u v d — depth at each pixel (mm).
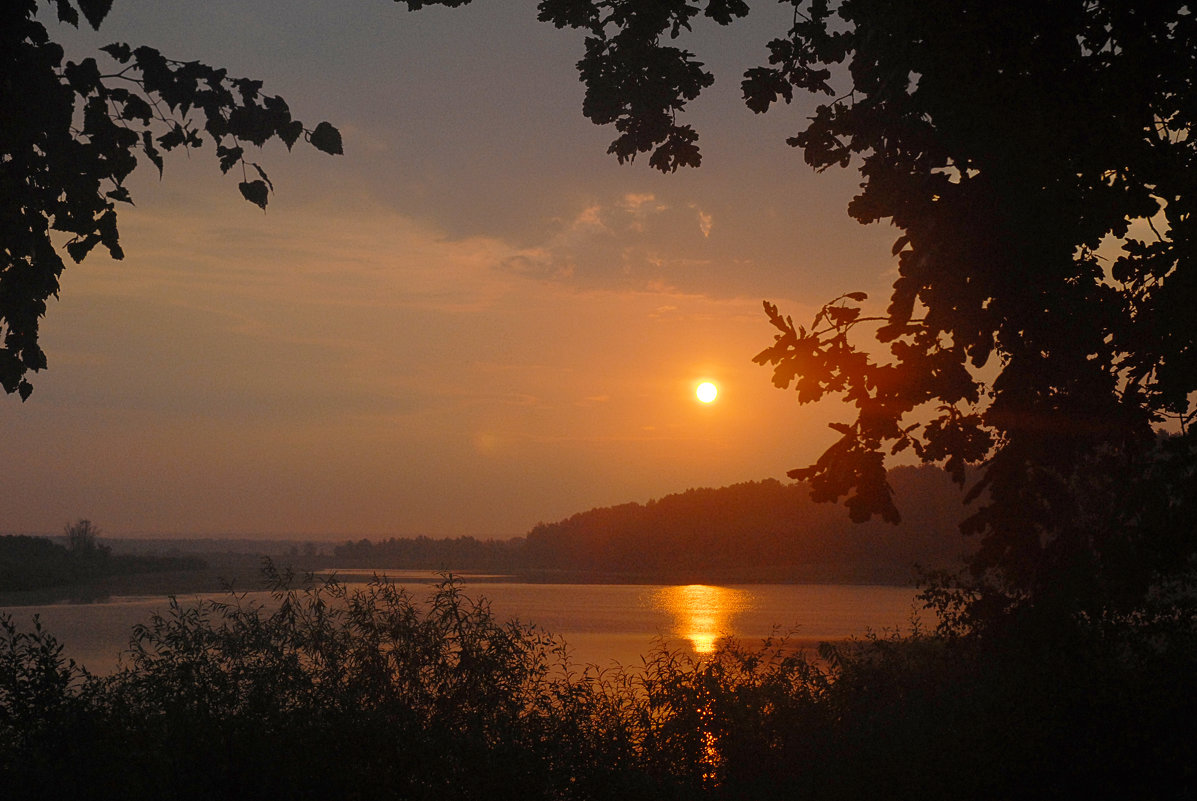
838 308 9398
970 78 8328
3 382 9250
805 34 11461
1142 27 8180
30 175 8695
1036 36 8281
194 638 7926
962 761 7355
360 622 8039
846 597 72250
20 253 8797
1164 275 9625
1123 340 9492
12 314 9133
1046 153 8398
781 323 9445
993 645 8977
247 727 6703
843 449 9312
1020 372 9133
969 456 9188
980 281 8820
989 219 8648
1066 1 8219
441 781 6703
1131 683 8359
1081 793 7066
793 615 46562
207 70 8516
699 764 7461
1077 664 8617
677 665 8734
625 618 42281
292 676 7480
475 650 7953
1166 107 8828
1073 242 8867
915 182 9172
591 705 7734
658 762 7430
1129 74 8289
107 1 7621
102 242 9047
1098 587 8844
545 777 6879
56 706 6883
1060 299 9070
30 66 7996
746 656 9258
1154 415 9219
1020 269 8742
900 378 9070
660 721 7863
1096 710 7832
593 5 11703
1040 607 8797
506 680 7891
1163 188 8898
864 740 7664
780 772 7480
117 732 6730
